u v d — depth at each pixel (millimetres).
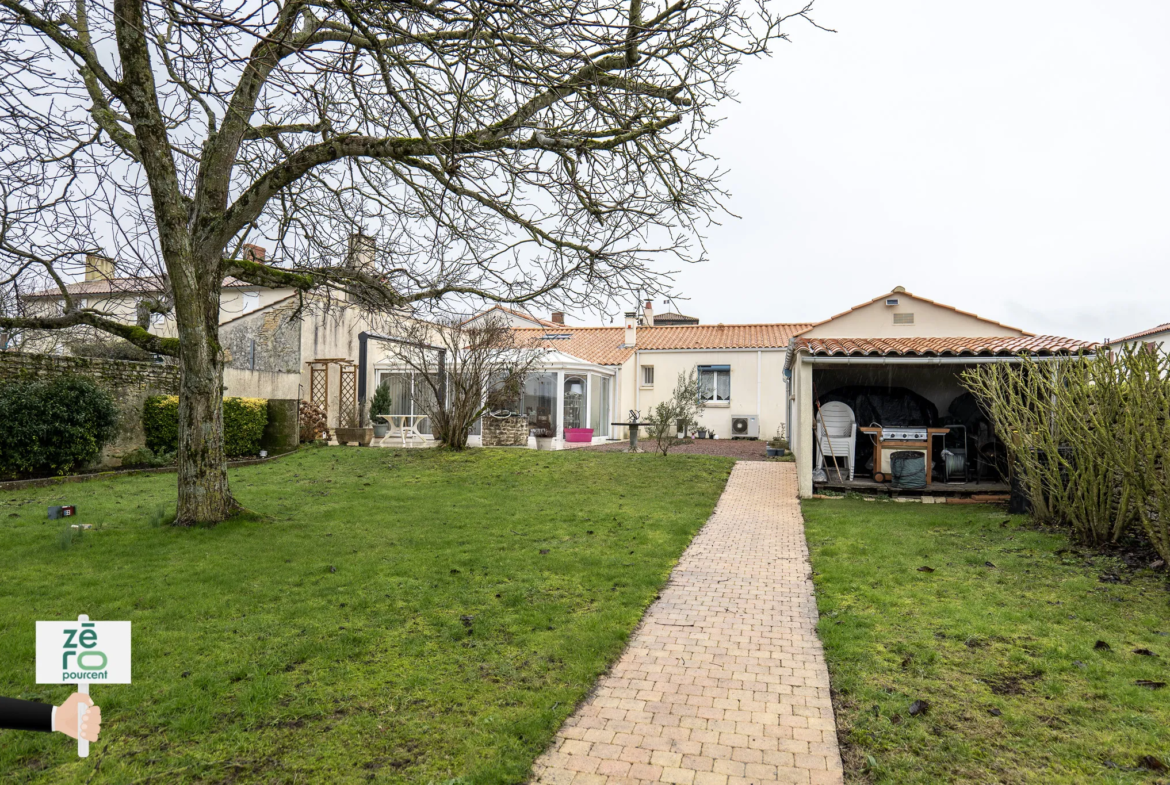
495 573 6641
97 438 13602
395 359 20609
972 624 5121
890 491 11984
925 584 6305
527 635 4969
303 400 20219
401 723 3602
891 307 19172
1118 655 4469
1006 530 8859
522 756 3281
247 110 8109
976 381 10695
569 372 21766
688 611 5734
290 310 20562
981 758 3242
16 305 11414
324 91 7332
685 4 6770
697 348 26672
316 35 7801
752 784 3094
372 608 5523
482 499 11117
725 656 4711
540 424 21281
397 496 11305
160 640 4766
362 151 8141
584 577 6559
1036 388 9305
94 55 7199
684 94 7613
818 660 4629
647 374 27594
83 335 20406
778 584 6578
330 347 22062
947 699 3889
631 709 3879
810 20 6613
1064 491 8391
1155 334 20734
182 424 8602
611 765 3262
